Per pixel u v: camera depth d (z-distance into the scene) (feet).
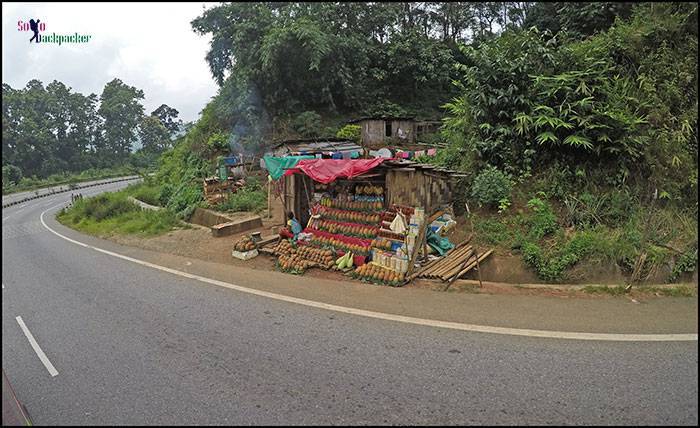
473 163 32.53
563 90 30.37
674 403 11.48
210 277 26.78
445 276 22.94
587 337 15.60
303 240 31.01
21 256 39.01
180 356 15.89
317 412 11.93
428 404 12.00
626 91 29.91
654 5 30.78
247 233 39.24
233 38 66.90
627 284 21.16
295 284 24.26
